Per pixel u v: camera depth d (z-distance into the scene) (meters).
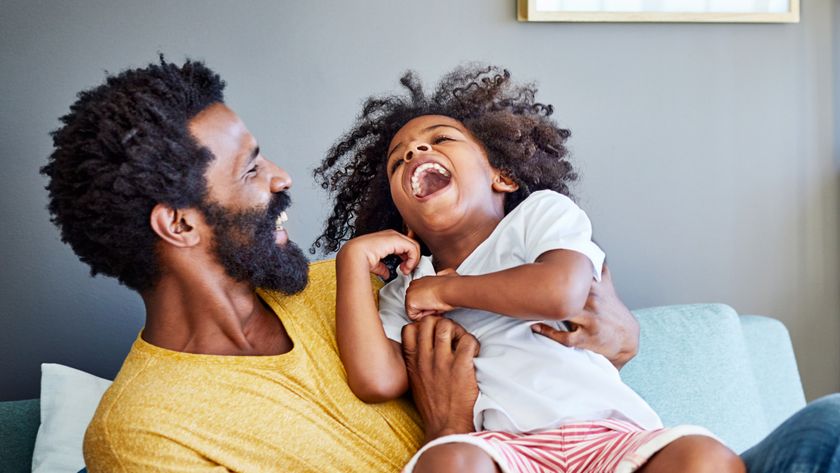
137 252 1.28
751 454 1.18
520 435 1.26
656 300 2.31
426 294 1.34
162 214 1.26
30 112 1.92
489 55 2.17
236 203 1.30
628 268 2.29
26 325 1.93
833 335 2.44
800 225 2.40
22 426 1.71
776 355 2.05
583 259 1.28
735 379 1.88
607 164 2.26
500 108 1.64
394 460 1.33
